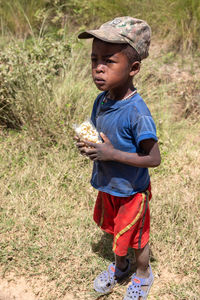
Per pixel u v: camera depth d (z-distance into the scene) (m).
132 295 2.67
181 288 2.78
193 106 5.09
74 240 3.19
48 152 4.27
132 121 2.11
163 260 3.00
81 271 2.94
